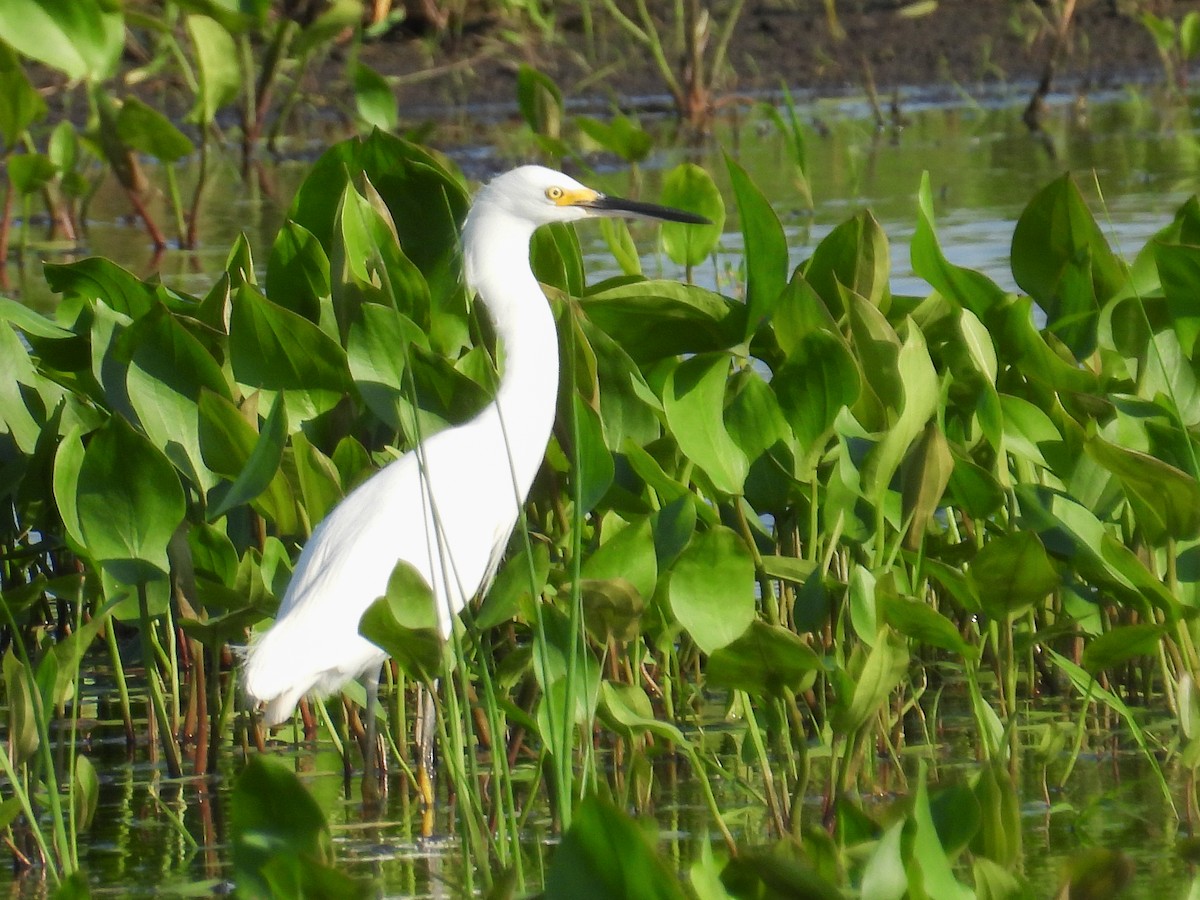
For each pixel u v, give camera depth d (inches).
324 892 210.1
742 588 276.5
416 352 338.3
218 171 872.3
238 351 341.1
